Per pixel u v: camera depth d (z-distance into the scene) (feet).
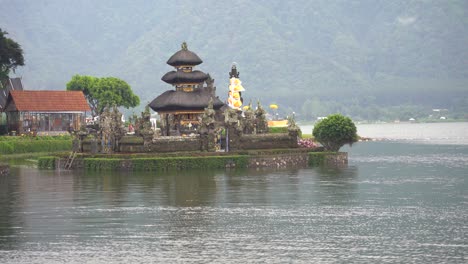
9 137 626.64
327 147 510.99
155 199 315.37
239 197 321.11
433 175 418.10
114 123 464.65
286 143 494.59
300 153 481.87
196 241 235.40
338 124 501.15
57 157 467.11
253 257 216.54
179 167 439.22
